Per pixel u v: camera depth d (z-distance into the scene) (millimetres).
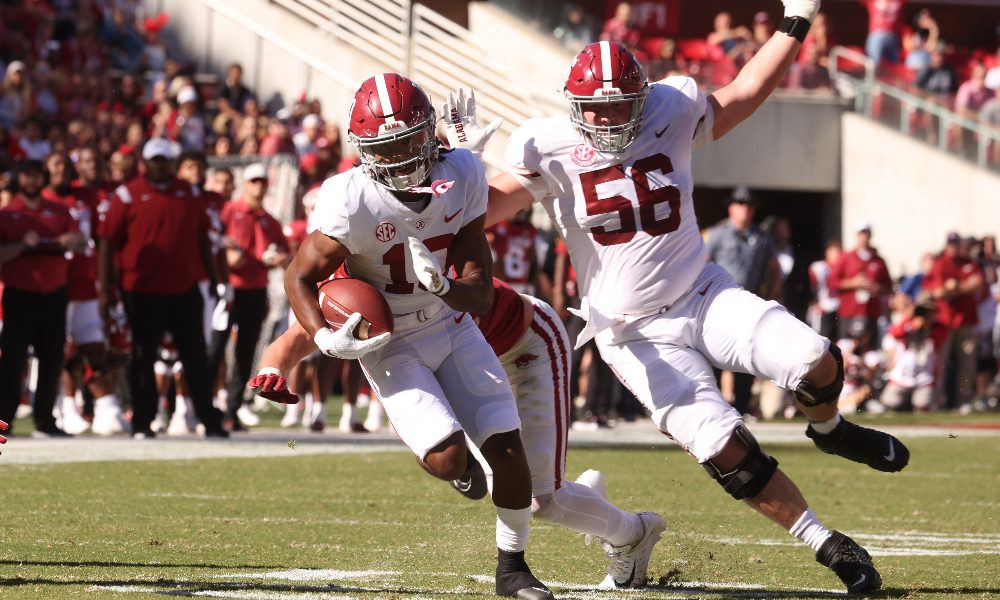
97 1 67000
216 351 39062
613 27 69312
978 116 76625
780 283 44219
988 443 41406
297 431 40875
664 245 17047
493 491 15430
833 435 16891
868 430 16922
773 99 76688
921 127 77000
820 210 80375
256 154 56281
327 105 64312
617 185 17016
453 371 15664
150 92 64625
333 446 34781
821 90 77250
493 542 19688
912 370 58656
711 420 16469
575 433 41875
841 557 15953
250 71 66438
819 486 28969
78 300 38219
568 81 16766
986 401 63844
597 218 17125
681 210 17188
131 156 41312
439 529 20906
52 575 15625
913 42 82625
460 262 15406
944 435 44375
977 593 15867
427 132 14641
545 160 17203
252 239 38969
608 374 44500
